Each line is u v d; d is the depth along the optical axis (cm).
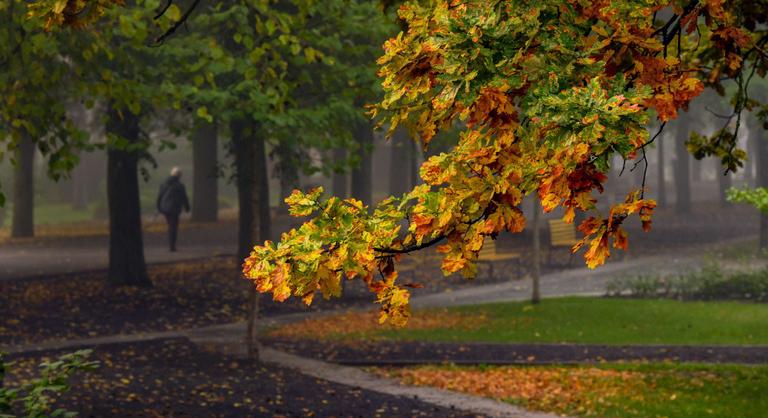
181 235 3578
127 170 2211
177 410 1077
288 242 350
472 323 1755
